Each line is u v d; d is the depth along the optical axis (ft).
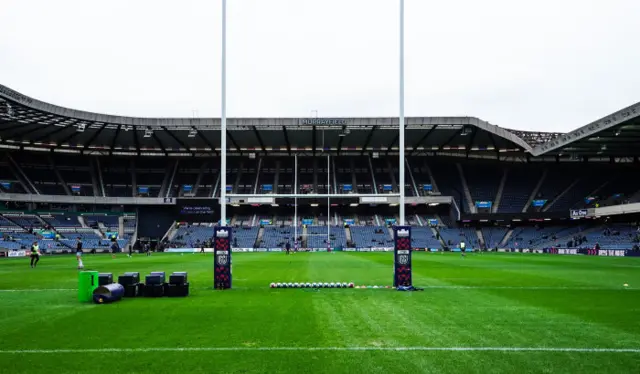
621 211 193.88
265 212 286.46
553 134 223.30
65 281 76.33
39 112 184.24
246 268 106.01
